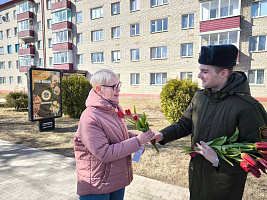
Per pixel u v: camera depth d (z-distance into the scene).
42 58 26.20
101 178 1.48
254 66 13.79
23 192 2.71
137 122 1.49
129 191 2.70
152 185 2.87
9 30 29.45
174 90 6.84
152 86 18.22
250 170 1.10
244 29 13.88
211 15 14.70
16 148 4.71
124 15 18.97
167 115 7.07
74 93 8.65
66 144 5.18
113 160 1.41
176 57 16.77
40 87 6.41
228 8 14.04
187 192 2.68
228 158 1.31
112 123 1.52
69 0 22.19
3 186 2.87
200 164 1.49
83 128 1.43
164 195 2.61
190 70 16.20
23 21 26.62
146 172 3.42
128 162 1.63
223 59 1.33
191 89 6.70
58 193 2.69
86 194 1.51
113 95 1.56
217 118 1.40
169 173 3.38
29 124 7.86
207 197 1.45
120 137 1.58
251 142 1.26
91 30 21.25
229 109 1.35
